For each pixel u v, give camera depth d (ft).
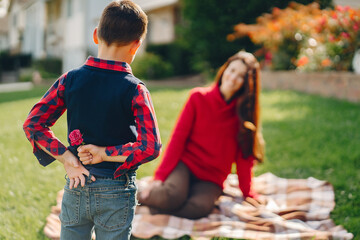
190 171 10.60
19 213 10.03
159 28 64.44
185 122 10.50
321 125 18.42
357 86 24.08
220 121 10.46
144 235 8.95
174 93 30.22
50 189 11.75
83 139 5.89
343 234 8.94
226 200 11.03
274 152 15.30
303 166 13.85
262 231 9.32
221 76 10.69
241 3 37.35
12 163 13.98
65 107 6.27
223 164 10.59
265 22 32.30
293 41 30.94
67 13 77.87
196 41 41.29
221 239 8.87
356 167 13.43
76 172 5.88
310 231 9.23
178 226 9.55
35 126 5.91
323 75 26.84
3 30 145.69
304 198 11.27
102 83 5.86
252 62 10.50
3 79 96.63
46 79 76.33
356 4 43.80
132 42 6.03
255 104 10.53
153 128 5.77
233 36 37.11
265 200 11.37
